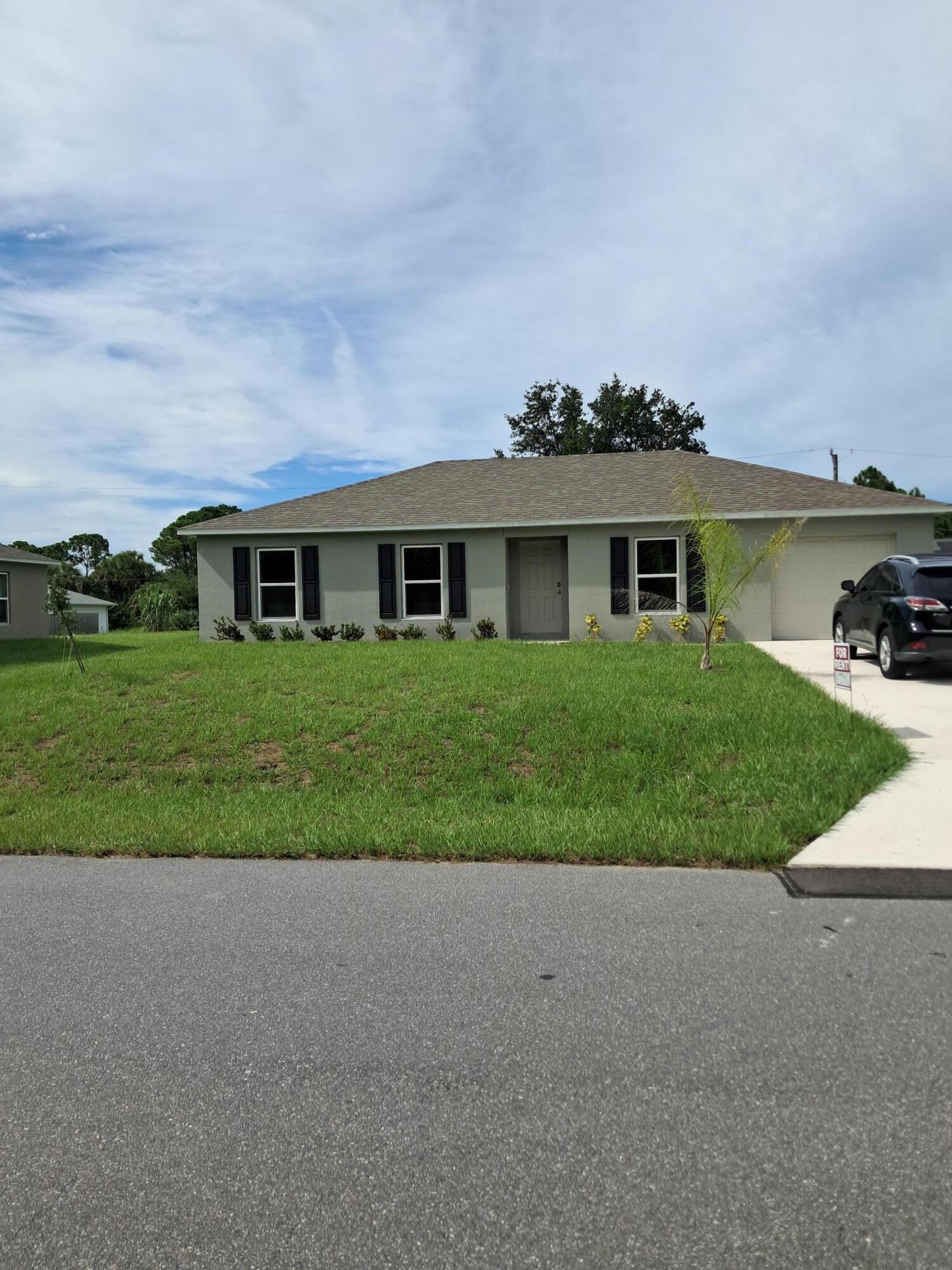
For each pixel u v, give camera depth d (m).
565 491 19.97
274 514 20.09
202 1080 2.88
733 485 19.09
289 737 9.17
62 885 5.10
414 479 21.91
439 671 11.77
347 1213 2.25
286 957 3.88
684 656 13.35
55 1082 2.89
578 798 7.20
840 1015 3.18
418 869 5.23
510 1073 2.86
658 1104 2.66
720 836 5.46
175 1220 2.25
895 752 7.41
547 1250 2.10
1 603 23.67
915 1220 2.17
